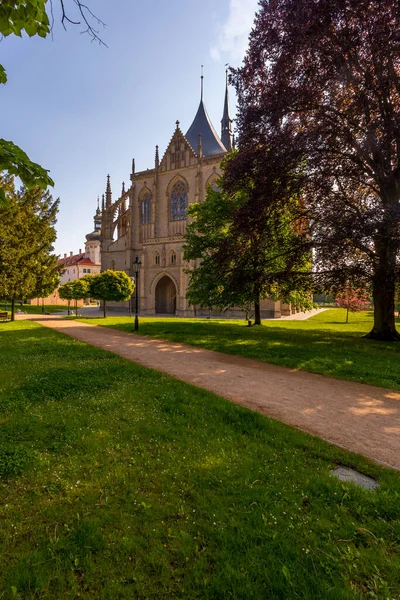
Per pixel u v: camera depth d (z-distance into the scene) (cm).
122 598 247
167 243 5653
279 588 253
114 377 894
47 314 4603
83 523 322
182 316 5316
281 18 1581
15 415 616
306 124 1709
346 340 1750
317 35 1406
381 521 329
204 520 331
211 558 286
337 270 1612
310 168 1587
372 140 1557
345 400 762
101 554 288
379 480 407
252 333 2025
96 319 3428
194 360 1204
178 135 6088
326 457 466
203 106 6969
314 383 912
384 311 1836
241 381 916
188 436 532
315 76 1558
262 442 514
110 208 7038
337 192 1775
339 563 275
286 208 1936
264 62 1727
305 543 299
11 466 430
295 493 377
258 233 1798
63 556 284
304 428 589
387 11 1353
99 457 461
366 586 258
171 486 389
